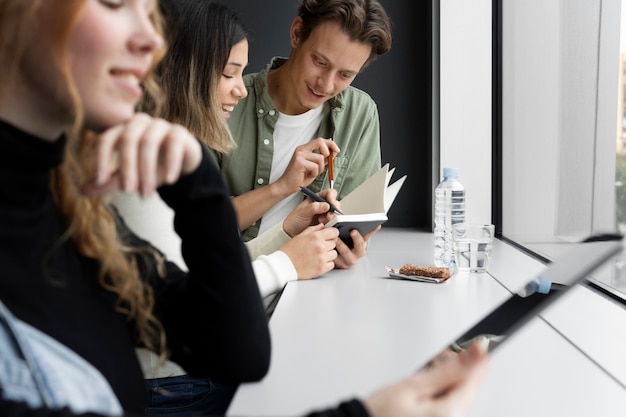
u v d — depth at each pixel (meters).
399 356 1.22
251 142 2.44
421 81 3.67
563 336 1.33
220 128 1.75
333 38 2.18
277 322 1.46
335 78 2.27
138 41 0.78
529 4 2.66
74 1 0.73
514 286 1.82
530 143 2.65
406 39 3.66
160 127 0.78
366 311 1.56
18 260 0.79
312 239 1.94
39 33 0.75
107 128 0.80
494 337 0.91
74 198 0.92
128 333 0.96
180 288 1.07
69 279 0.87
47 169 0.82
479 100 3.17
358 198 2.18
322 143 2.26
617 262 1.67
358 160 2.55
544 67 2.47
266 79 2.44
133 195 1.31
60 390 0.76
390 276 1.95
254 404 1.00
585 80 2.09
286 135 2.46
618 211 1.83
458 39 3.16
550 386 1.07
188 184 0.96
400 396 0.70
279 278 1.84
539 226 2.52
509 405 0.99
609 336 1.32
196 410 1.56
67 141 0.85
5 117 0.79
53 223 0.87
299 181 2.22
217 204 0.99
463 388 0.72
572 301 1.61
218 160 2.45
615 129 1.86
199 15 1.67
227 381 1.07
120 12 0.77
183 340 1.07
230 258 1.01
